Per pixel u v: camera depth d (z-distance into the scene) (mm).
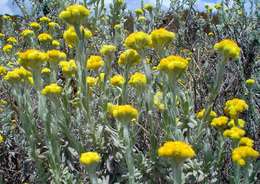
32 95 508
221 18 739
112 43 636
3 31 950
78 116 423
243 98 507
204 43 729
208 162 374
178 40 760
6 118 485
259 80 564
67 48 662
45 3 856
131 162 321
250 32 627
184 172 372
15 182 451
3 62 723
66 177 376
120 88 428
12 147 483
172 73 346
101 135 402
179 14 837
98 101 454
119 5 625
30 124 387
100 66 451
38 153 396
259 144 466
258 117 484
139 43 376
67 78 440
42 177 391
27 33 663
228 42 364
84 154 308
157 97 405
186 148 275
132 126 383
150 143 391
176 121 365
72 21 378
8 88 544
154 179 374
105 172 394
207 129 396
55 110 386
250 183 372
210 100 370
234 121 396
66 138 417
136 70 489
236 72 543
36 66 377
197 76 558
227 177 408
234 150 335
